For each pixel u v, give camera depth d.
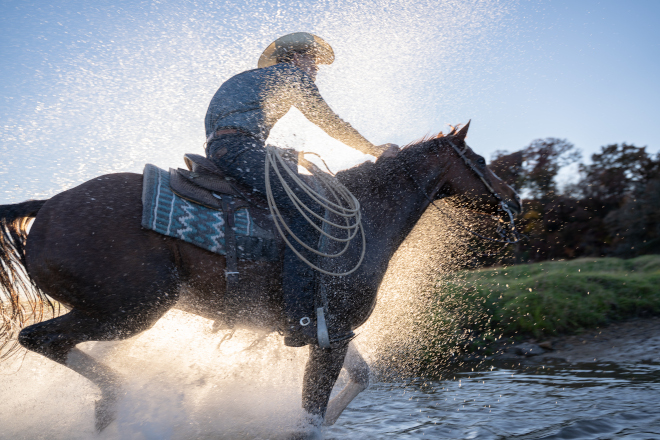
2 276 2.19
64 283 2.07
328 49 2.78
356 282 2.36
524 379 3.88
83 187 2.18
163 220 2.13
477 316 5.56
